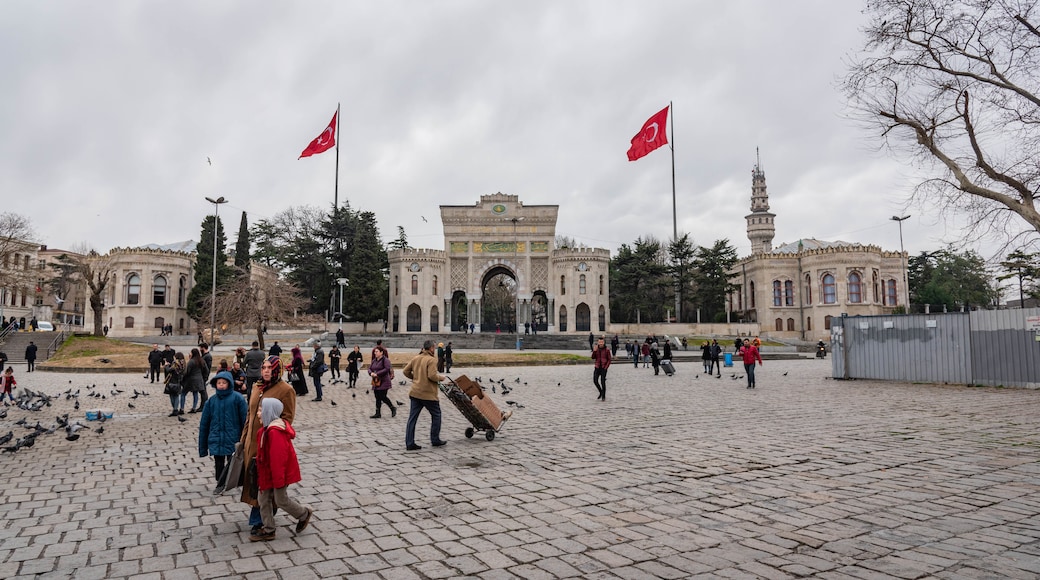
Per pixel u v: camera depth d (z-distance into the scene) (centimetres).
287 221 7531
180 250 7319
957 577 473
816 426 1245
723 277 7044
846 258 6756
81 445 1138
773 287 7256
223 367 839
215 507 716
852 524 608
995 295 7181
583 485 785
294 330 6225
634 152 4712
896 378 2412
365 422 1416
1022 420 1302
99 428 1248
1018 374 2084
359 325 6850
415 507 698
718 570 496
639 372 3186
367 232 7144
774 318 7194
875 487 749
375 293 6744
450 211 7338
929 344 2325
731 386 2303
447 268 7275
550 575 493
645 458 948
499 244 7319
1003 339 2127
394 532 609
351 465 932
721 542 563
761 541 564
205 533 615
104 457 1023
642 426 1283
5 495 771
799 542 559
